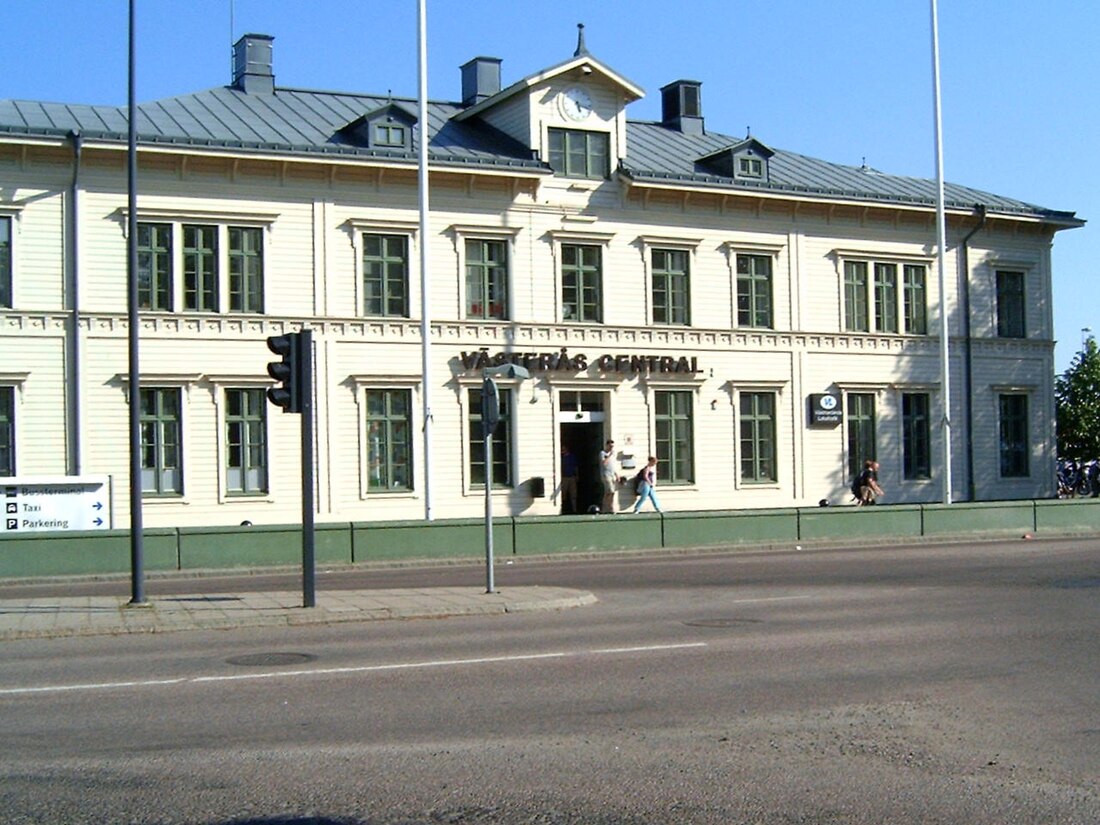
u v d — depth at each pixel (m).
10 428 32.25
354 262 35.78
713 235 40.75
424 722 9.98
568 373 38.28
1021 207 46.09
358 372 35.66
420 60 33.16
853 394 43.00
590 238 38.84
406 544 28.83
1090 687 11.61
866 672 12.40
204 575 26.59
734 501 40.66
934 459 44.12
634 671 12.42
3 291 32.41
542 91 38.47
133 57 19.05
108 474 32.94
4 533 25.42
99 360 33.00
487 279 37.59
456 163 36.53
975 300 45.06
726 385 40.72
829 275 42.62
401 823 7.28
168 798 7.74
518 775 8.32
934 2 38.91
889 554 29.53
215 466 34.03
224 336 34.22
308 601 17.61
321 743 9.23
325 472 35.12
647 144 43.62
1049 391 46.38
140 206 33.44
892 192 44.41
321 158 34.91
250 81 39.97
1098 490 48.78
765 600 19.41
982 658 13.30
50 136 32.22
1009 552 29.25
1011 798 7.81
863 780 8.23
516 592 19.73
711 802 7.71
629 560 29.38
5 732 9.61
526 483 37.53
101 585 24.41
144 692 11.26
